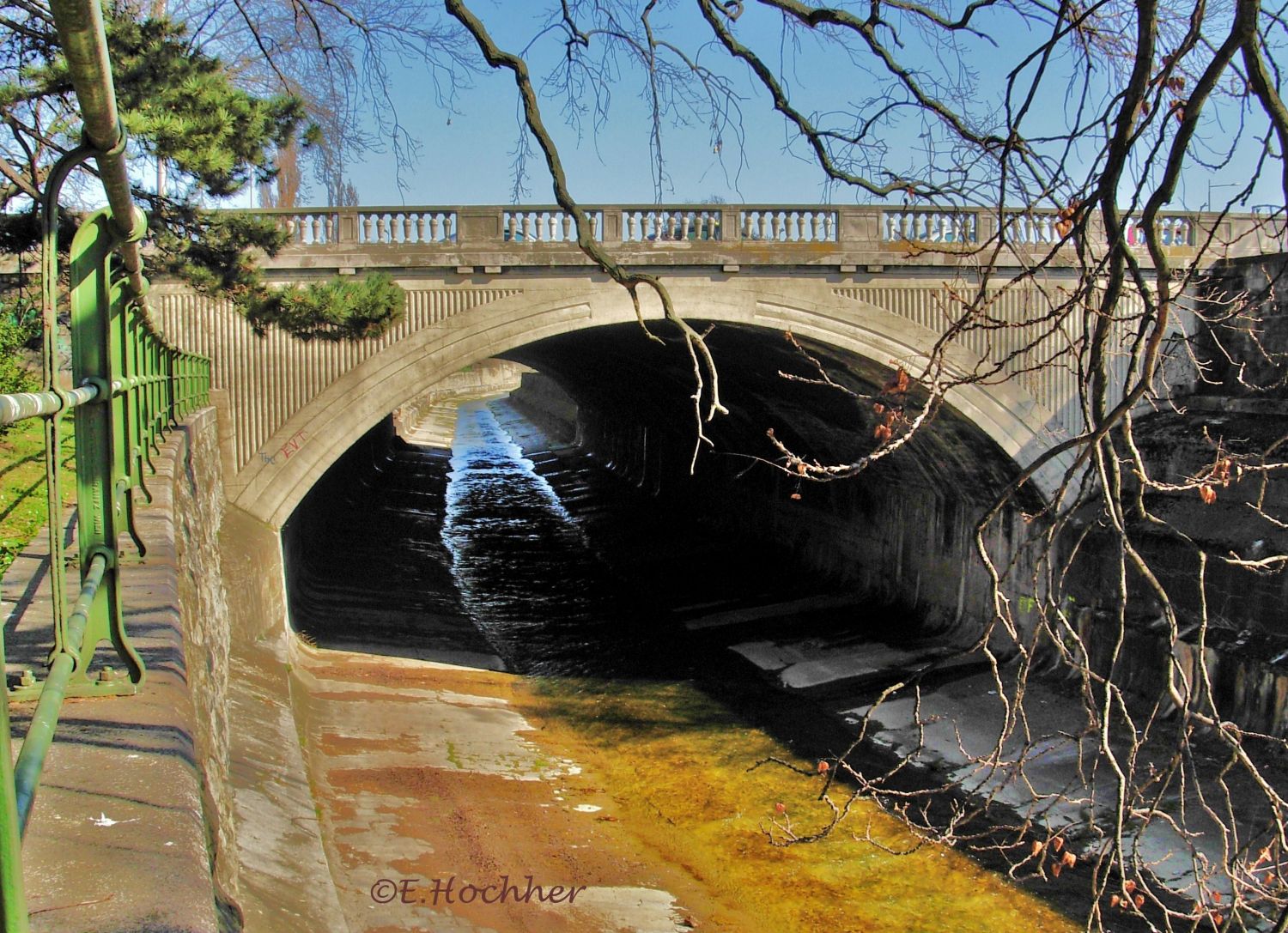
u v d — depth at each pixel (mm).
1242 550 19703
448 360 22203
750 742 21219
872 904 14961
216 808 8031
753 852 16453
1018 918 14594
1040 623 5434
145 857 3520
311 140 15180
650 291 22766
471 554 38625
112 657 5637
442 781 17531
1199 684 4793
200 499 15031
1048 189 5293
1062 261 22547
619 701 23562
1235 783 17625
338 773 16906
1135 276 4508
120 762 4344
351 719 19719
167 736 4707
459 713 21484
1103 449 4629
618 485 53688
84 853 3525
